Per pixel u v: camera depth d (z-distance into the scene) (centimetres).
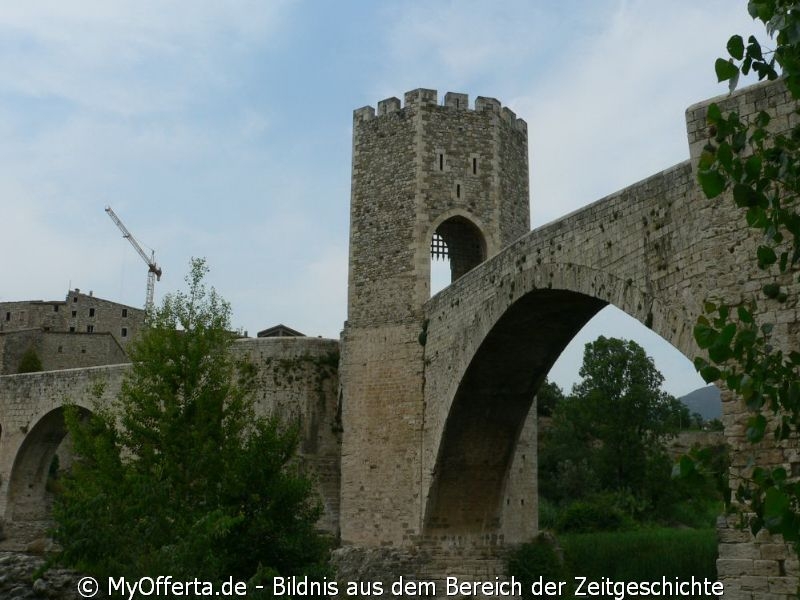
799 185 811
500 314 2627
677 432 6706
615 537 4453
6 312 9144
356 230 3575
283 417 3919
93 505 1797
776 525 692
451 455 3119
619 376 6544
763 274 1418
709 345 794
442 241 3762
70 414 2566
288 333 6838
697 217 1744
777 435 825
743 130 824
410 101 3544
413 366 3278
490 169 3569
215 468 2222
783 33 803
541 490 6575
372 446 3319
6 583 2684
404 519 3180
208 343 2548
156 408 2383
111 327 9400
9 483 5009
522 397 3069
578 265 2197
